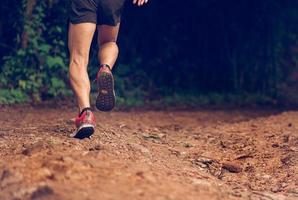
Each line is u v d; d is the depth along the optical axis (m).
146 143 8.13
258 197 6.30
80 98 6.89
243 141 8.90
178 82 17.70
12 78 14.45
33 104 13.96
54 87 14.55
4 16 14.74
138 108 14.93
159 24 17.75
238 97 17.75
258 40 18.70
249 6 18.53
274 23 18.98
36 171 5.53
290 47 19.55
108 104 7.14
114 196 5.08
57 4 14.97
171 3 17.83
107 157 6.14
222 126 10.83
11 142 6.94
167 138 9.16
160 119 12.45
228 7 18.31
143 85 16.95
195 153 8.15
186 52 18.05
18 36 14.59
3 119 10.60
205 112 14.40
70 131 7.57
